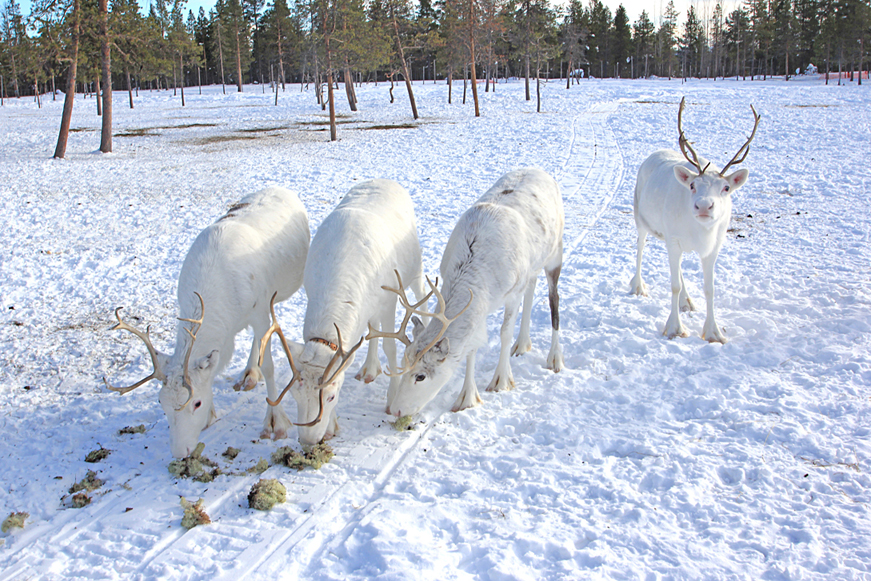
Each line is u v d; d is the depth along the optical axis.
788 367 4.99
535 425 4.50
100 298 7.54
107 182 15.52
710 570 2.94
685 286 6.52
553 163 17.17
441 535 3.37
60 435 4.61
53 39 18.89
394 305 5.04
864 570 2.88
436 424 4.64
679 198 5.62
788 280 6.94
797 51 82.62
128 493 3.92
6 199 13.38
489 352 5.91
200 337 4.23
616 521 3.37
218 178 15.90
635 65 98.31
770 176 13.48
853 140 17.75
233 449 4.34
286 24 58.31
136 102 53.47
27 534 3.58
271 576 3.15
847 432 4.00
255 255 4.79
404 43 34.59
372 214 5.01
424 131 25.53
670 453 3.96
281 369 5.71
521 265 4.79
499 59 44.12
